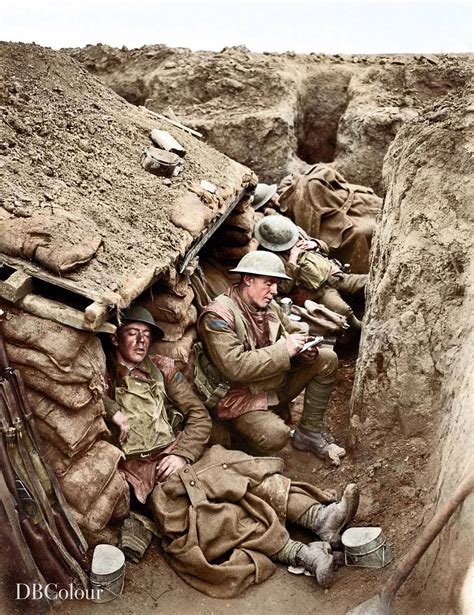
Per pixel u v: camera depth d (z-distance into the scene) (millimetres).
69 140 4617
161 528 3682
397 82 8258
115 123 5199
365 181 7625
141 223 4258
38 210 3709
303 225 6340
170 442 3840
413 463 4109
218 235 5559
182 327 4215
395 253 4551
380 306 4539
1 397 3191
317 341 4160
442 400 4105
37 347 3273
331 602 3494
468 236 4324
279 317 4680
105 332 3465
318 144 8656
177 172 4957
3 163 4023
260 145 7691
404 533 3756
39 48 5492
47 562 3248
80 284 3422
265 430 4145
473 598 2857
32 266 3438
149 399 3809
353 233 6230
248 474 3812
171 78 8352
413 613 3170
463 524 3119
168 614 3420
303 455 4621
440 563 3180
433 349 4219
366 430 4441
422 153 4707
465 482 3037
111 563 3396
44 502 3258
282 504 3777
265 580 3613
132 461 3771
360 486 4203
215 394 4117
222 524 3619
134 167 4812
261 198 6434
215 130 7703
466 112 4742
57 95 5074
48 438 3350
